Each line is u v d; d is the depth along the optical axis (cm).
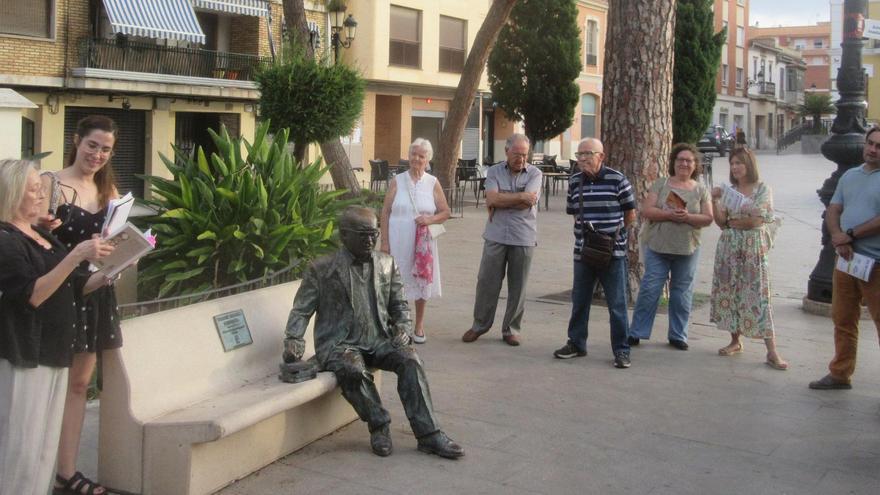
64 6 2125
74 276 398
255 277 776
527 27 2831
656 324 867
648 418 579
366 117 3022
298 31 1611
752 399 626
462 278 1133
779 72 7281
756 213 711
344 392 502
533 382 658
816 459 511
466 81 1891
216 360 474
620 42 929
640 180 930
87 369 424
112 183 452
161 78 2269
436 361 714
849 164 910
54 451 392
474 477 470
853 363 648
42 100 2122
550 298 1002
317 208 855
